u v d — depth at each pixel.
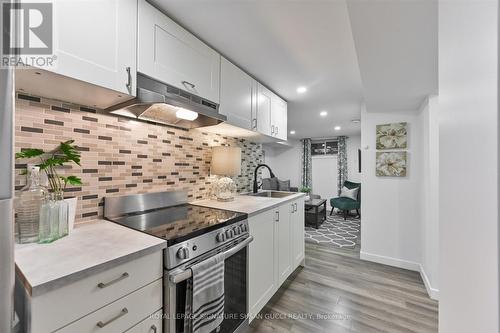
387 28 1.13
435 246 2.04
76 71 0.92
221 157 2.08
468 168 0.51
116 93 1.09
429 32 1.16
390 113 2.78
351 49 1.68
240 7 1.26
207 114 1.48
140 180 1.56
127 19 1.11
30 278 0.66
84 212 1.26
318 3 1.22
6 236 0.48
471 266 0.49
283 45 1.64
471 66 0.49
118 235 1.05
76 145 1.23
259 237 1.69
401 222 2.69
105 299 0.79
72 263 0.76
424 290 2.14
